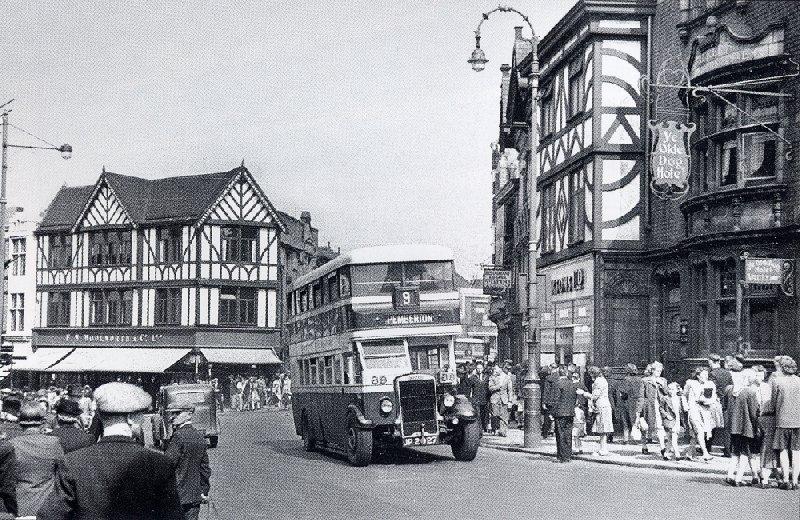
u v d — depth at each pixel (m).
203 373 49.25
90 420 19.03
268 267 50.72
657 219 27.58
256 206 50.69
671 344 26.89
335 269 18.77
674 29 26.62
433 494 13.47
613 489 13.66
